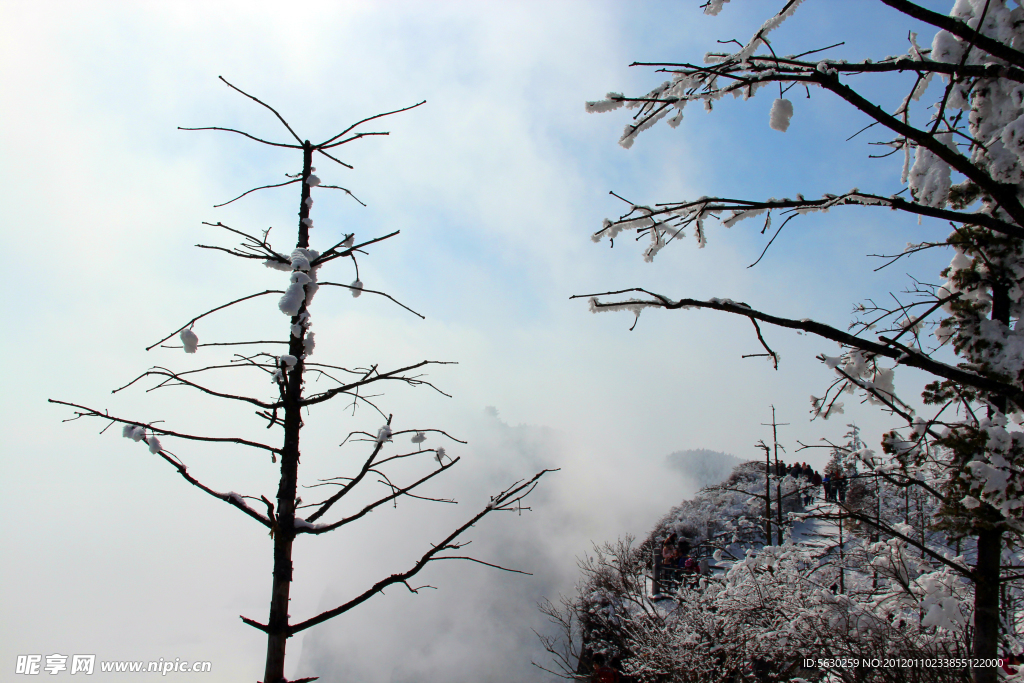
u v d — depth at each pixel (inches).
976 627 216.8
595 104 143.0
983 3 152.2
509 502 159.6
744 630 454.6
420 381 167.6
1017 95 145.5
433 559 150.9
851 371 157.2
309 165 179.8
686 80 134.6
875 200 142.8
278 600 146.9
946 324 206.7
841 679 314.0
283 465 157.8
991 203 196.5
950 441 192.1
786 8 122.6
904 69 127.3
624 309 135.0
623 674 524.7
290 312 153.1
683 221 161.5
